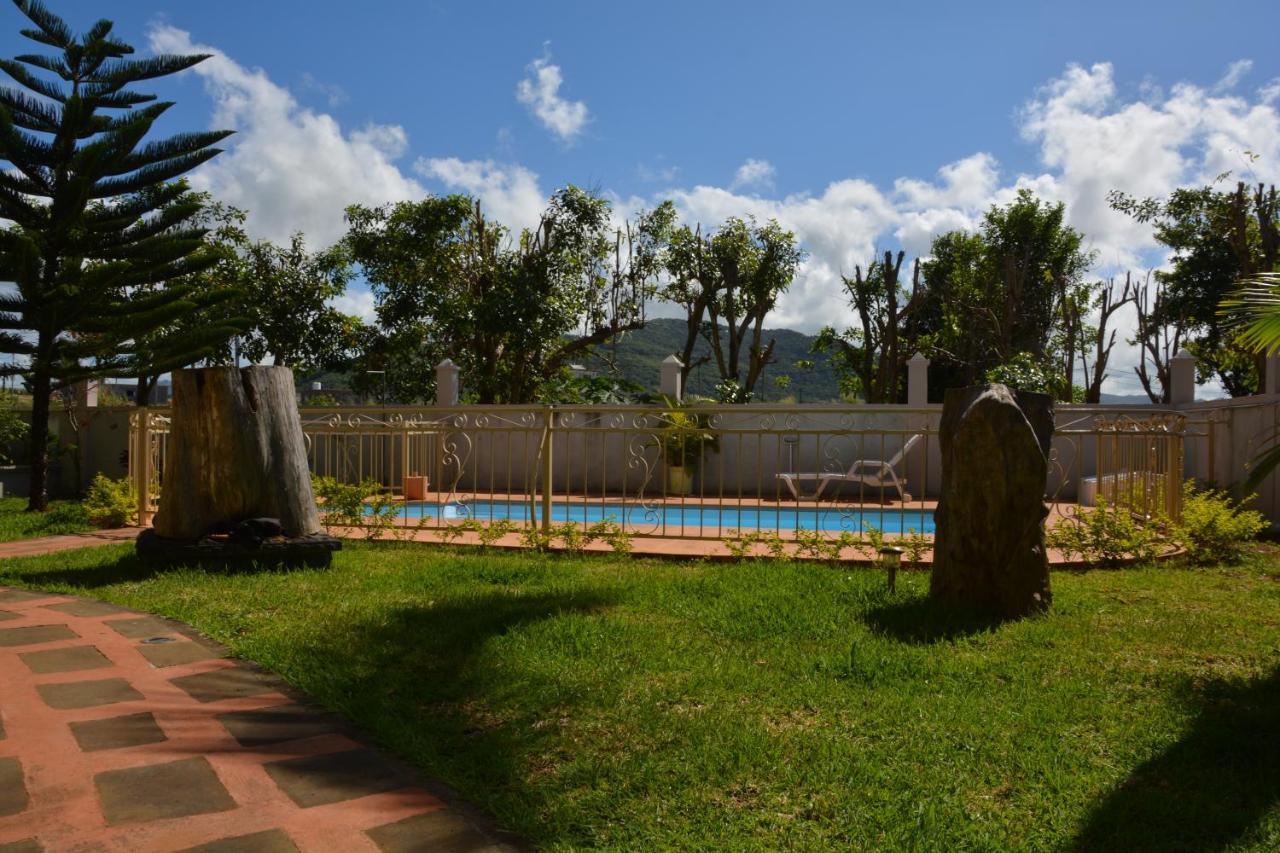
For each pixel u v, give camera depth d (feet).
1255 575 20.35
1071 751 9.81
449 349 63.93
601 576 19.74
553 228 63.41
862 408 23.94
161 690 11.71
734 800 8.58
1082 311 75.10
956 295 75.56
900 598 16.93
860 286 69.21
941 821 8.12
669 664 12.84
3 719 10.52
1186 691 11.83
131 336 39.55
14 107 36.65
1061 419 40.98
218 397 20.44
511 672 12.30
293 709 11.05
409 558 22.26
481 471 47.01
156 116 38.91
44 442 37.37
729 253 66.44
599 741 9.94
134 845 7.42
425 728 10.33
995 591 15.78
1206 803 8.57
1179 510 24.88
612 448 45.32
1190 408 38.19
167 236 41.04
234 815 8.05
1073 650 13.67
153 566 20.06
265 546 20.18
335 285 62.54
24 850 7.30
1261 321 15.20
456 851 7.48
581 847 7.70
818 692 11.67
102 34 37.63
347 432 27.86
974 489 15.85
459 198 62.08
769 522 32.09
